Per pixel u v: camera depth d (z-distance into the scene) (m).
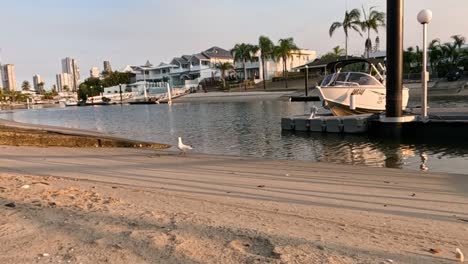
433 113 21.78
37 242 4.30
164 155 15.42
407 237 4.91
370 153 16.20
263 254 3.97
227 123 31.58
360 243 4.51
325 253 4.04
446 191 8.34
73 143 18.31
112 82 148.25
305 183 9.42
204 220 5.27
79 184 8.56
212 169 11.82
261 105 57.00
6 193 6.87
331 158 15.27
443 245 4.59
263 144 19.69
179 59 132.88
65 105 130.00
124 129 30.70
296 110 43.25
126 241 4.31
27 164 12.52
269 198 7.75
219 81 113.31
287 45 90.19
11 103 155.75
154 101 95.81
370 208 6.89
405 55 78.81
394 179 9.81
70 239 4.40
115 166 12.40
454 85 62.91
